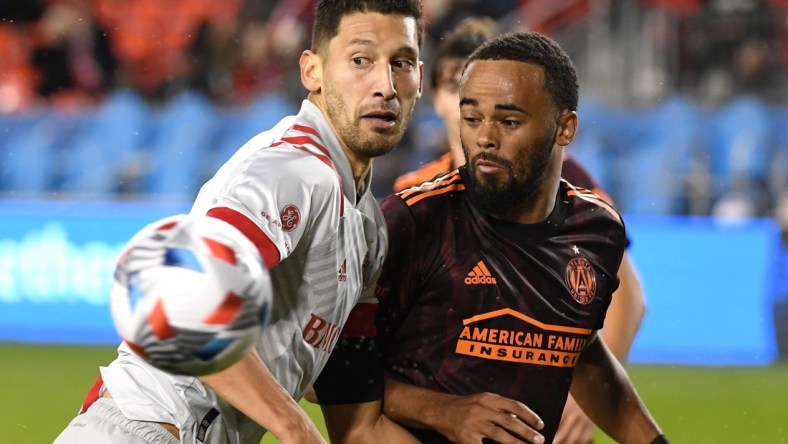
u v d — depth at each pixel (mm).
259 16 46875
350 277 10703
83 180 38656
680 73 43281
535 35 11242
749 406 29688
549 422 11742
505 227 11438
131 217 38000
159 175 38625
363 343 11562
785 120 38125
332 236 10211
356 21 10492
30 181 38625
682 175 38000
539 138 10984
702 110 38344
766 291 37062
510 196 11055
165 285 8156
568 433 13375
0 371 32531
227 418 10430
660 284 37031
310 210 9875
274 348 10320
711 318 37062
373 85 10461
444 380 11523
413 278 11484
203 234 8469
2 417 26562
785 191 37781
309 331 10523
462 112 11141
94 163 38656
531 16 45844
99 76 45562
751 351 36969
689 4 45125
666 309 37000
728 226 37062
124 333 8281
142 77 45594
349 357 11562
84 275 38094
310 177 9922
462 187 11664
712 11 43594
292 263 10203
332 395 11703
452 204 11562
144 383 10289
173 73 44562
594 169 38031
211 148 38656
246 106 41594
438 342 11516
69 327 38062
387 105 10508
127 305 8211
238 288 8250
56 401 28484
